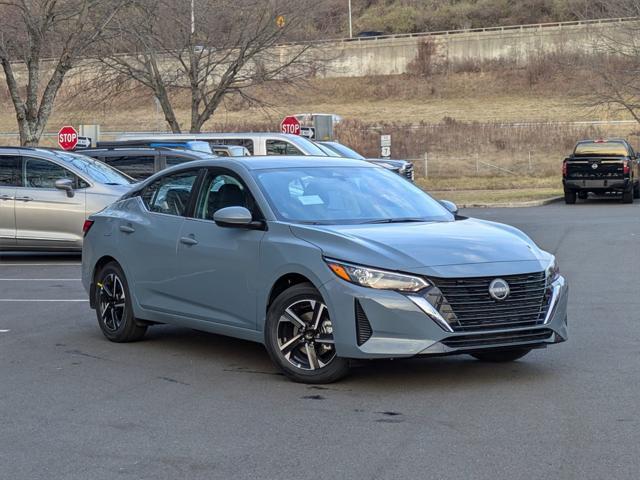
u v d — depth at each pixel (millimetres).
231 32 38875
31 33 29500
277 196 9203
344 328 8047
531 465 6184
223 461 6414
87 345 10695
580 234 23609
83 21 29906
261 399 8086
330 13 44375
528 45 100625
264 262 8781
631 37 47219
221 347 10477
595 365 9219
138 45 37625
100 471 6258
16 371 9391
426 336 7844
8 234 19141
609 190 36062
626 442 6656
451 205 10047
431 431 7020
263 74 40156
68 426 7367
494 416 7402
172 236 9930
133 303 10469
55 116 71938
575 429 7004
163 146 25156
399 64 104938
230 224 8930
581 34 96938
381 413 7555
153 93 43031
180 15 37906
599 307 12812
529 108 88062
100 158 22844
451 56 103875
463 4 131125
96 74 43500
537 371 8992
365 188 9727
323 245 8375
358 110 93312
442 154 62531
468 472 6066
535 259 8430
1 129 75500
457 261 8086
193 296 9672
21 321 12305
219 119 76938
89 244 11141
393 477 5996
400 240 8312
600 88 59219
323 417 7469
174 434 7090
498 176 53625
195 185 9969
